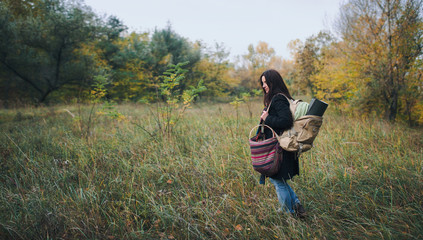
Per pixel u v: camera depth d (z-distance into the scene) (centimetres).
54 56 1401
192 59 2131
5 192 264
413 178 255
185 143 424
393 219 198
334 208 226
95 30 1568
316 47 1440
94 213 224
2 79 1406
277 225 204
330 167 303
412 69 676
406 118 711
